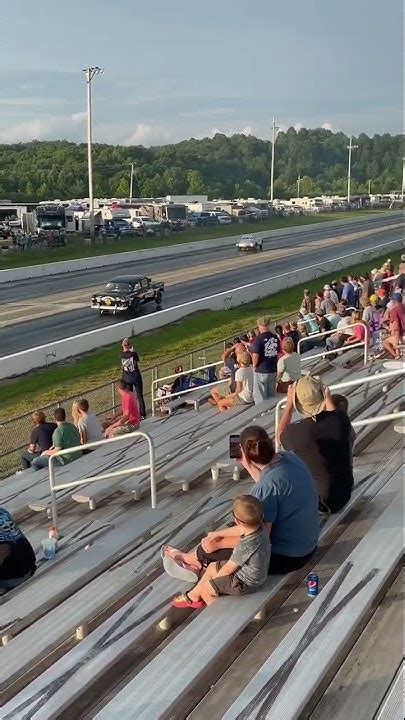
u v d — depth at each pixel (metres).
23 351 23.86
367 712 3.89
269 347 9.99
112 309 31.97
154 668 4.16
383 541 5.41
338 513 5.81
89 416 9.81
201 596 4.86
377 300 17.31
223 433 8.63
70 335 27.72
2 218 70.38
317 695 4.03
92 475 7.77
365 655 4.36
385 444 7.76
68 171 165.25
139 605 4.97
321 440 5.67
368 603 4.64
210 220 85.75
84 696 4.34
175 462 7.59
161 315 29.56
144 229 70.19
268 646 4.55
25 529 7.01
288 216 104.94
